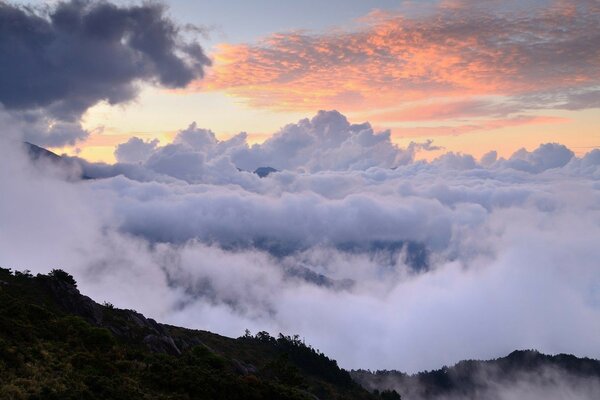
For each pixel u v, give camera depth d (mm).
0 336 38094
